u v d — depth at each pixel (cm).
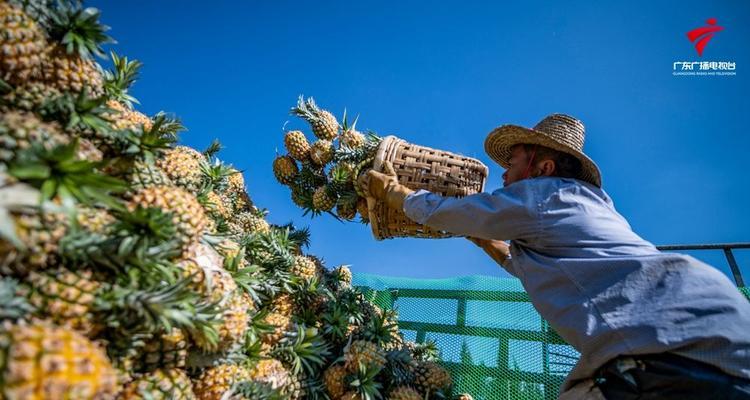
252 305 219
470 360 372
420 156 246
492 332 379
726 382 128
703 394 129
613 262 159
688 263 153
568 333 162
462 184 243
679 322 140
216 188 264
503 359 363
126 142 146
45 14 132
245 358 184
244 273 206
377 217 245
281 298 274
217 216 229
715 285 147
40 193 103
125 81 185
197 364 159
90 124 134
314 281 293
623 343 145
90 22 138
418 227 247
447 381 334
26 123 111
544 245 179
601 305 154
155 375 138
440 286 429
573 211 178
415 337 407
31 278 107
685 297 144
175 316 126
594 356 153
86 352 99
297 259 301
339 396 274
